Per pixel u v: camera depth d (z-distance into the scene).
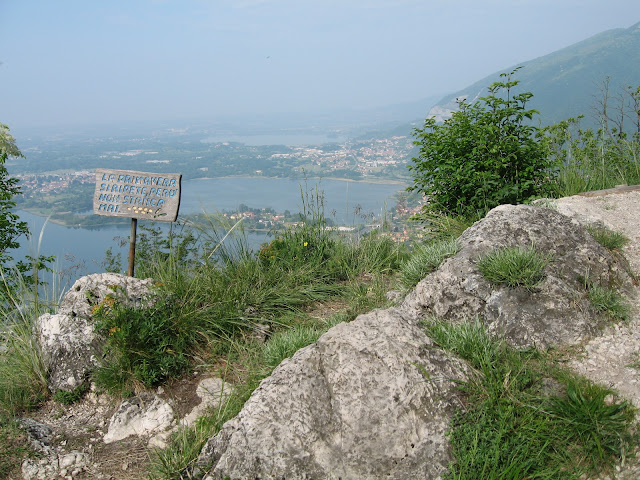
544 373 3.10
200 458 2.79
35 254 4.71
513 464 2.47
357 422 2.60
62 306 4.38
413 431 2.57
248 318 4.75
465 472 2.45
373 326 3.08
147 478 3.06
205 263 5.38
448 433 2.58
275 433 2.61
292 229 6.57
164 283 4.80
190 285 4.93
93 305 4.32
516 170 6.50
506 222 4.17
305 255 6.16
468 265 3.83
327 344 2.99
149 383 3.90
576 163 8.03
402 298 4.59
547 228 4.12
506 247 3.87
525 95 6.43
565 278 3.73
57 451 3.38
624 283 4.02
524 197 6.59
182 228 5.88
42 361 4.04
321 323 4.85
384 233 6.73
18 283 4.84
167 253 5.56
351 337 2.99
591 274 3.87
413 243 6.39
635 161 7.94
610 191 6.54
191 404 3.76
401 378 2.71
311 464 2.53
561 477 2.49
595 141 8.32
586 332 3.44
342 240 6.54
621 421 2.65
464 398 2.78
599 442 2.54
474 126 6.52
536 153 6.61
